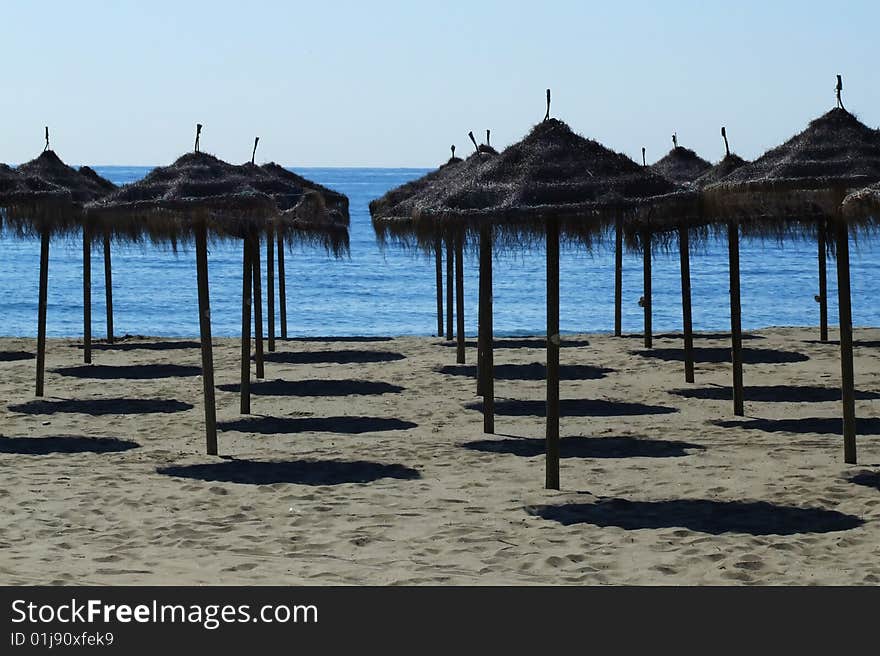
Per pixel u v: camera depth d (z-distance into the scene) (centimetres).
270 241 2209
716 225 1847
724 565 895
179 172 1359
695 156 2427
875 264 6838
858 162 1219
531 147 1172
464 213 1133
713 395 1759
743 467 1241
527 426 1513
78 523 1020
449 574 880
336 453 1334
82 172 2281
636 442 1385
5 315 4003
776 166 1248
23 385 1841
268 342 2331
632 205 1102
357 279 5759
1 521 1018
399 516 1048
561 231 1143
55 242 2011
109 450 1348
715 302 4669
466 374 1991
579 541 967
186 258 7475
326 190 2353
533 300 4725
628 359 2175
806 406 1653
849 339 1245
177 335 3556
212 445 1325
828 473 1203
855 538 962
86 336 2145
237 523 1027
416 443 1396
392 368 2058
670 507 1077
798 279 5781
